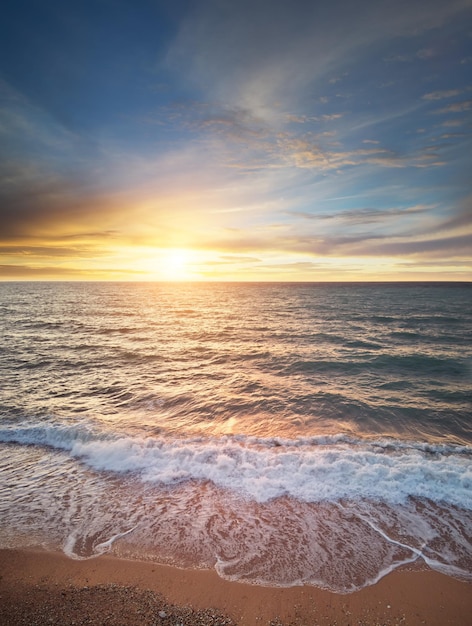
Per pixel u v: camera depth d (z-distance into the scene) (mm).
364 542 4434
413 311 38188
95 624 3266
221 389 11266
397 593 3691
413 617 3436
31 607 3451
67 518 4879
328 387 11539
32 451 6980
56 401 9984
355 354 16453
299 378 12625
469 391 11156
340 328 25266
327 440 7516
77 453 6859
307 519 4883
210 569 3998
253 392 10969
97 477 6004
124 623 3285
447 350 17344
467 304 48188
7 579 3814
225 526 4730
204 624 3322
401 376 12883
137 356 16125
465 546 4367
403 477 5859
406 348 17922
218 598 3617
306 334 22516
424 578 3883
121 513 5004
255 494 5465
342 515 4969
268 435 7855
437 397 10578
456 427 8430
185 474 6066
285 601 3594
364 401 10148
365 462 6336
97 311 38156
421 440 7633
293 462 6363
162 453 6762
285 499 5340
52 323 27609
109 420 8594
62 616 3346
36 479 5938
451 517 4918
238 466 6273
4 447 7129
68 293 79750
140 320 30344
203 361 15211
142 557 4168
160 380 12273
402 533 4602
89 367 14000
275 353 16734
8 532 4570
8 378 12219
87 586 3734
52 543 4383
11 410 9188
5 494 5477
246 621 3381
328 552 4258
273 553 4234
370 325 26891
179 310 39906
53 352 16797
